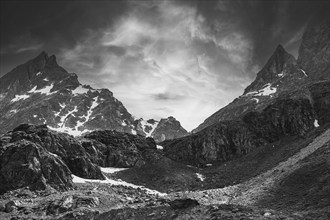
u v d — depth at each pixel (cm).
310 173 7294
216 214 5447
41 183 9069
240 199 7512
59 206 7581
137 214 6312
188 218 5588
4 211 7619
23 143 9962
